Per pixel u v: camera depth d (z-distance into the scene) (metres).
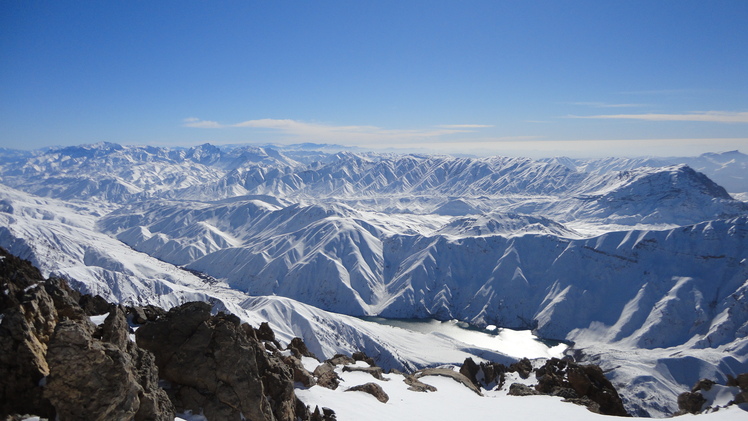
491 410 48.41
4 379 20.17
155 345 31.02
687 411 58.56
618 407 62.09
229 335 31.16
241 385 29.94
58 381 20.48
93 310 42.28
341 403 40.25
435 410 45.50
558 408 50.62
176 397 29.00
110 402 21.02
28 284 23.56
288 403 34.72
